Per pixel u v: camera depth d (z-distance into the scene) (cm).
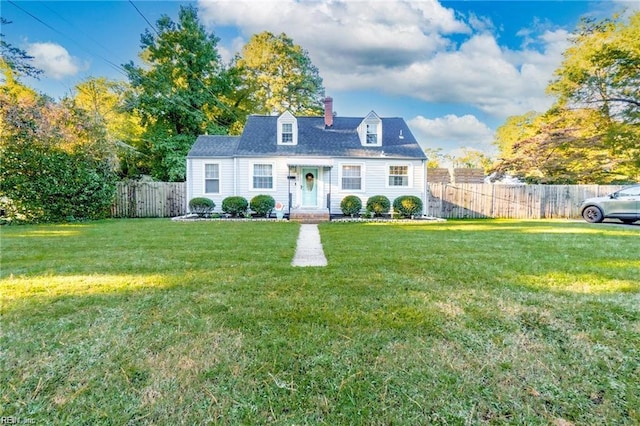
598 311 269
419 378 177
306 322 248
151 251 539
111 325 243
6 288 331
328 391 166
